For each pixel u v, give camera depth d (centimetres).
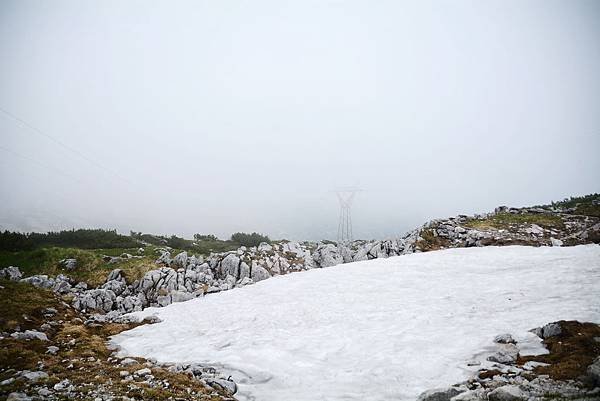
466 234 4675
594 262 3100
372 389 1662
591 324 1916
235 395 1695
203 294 3794
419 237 4797
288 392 1703
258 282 3981
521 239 4331
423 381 1662
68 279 3891
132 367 1922
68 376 1717
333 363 2012
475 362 1753
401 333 2297
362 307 2888
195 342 2528
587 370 1362
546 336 1892
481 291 2848
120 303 3588
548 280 2836
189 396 1554
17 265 4091
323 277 3853
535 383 1398
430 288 3108
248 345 2373
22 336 2314
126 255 4412
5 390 1486
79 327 2727
